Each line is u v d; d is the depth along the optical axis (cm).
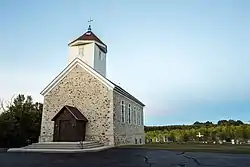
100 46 2695
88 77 2247
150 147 1927
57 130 2066
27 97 3008
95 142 2044
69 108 2086
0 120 2456
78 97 2233
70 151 1611
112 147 1942
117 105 2269
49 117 2272
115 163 991
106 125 2084
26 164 998
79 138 2014
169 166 889
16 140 2519
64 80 2320
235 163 955
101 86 2183
